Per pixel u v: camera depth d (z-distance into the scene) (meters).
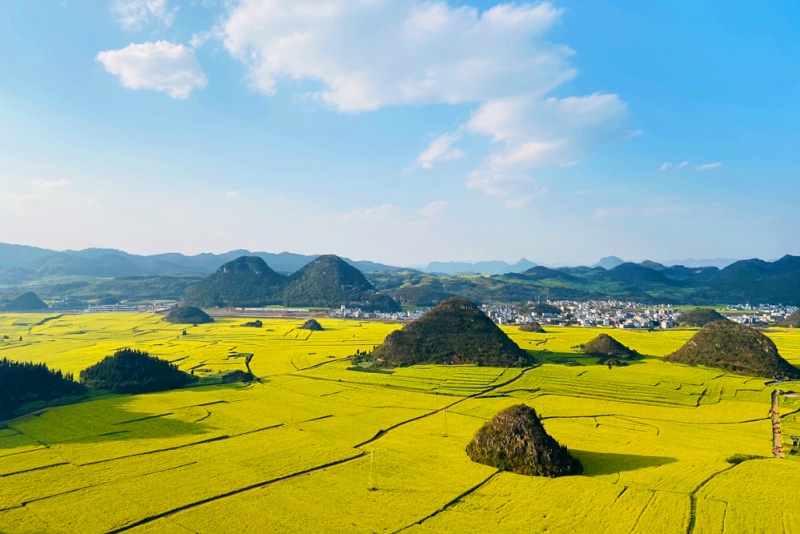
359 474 91.56
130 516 73.12
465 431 119.50
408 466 95.94
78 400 144.00
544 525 71.38
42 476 87.88
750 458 100.81
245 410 136.38
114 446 105.00
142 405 139.75
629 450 106.00
